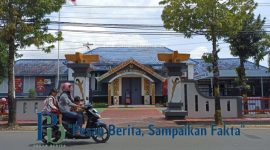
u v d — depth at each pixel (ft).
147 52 157.38
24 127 67.67
